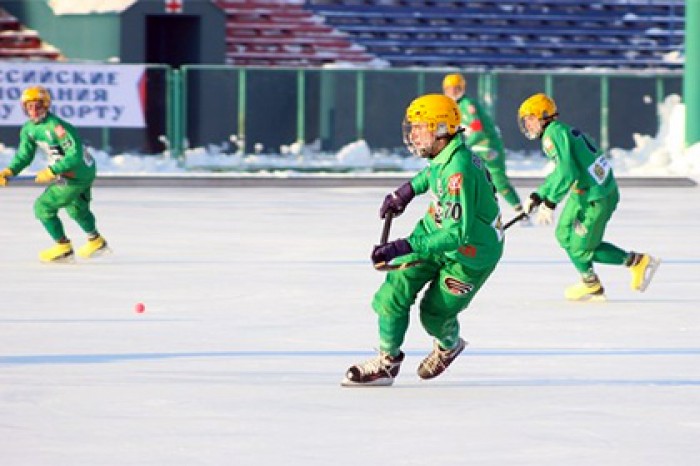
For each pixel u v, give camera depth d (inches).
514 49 3484.3
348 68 2719.0
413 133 708.0
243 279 1205.1
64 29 2955.2
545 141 1061.8
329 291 1133.7
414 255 716.0
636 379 770.8
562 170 1051.3
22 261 1323.8
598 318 1003.3
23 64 2431.1
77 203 1311.5
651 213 1865.2
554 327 960.9
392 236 1551.4
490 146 1699.1
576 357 842.2
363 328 950.4
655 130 2824.8
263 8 3287.4
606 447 607.8
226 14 3134.8
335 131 2728.8
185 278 1210.0
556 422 658.2
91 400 703.1
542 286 1175.0
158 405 692.1
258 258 1357.0
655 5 3604.8
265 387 740.7
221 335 917.8
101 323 965.8
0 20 3006.9
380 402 703.1
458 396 720.3
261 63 3257.9
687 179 2402.8
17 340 893.8
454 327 748.0
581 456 591.2
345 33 3358.8
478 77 2736.2
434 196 712.4
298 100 2709.2
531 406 695.1
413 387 745.0
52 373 779.4
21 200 1989.4
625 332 941.8
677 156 2635.3
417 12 3435.0
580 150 1060.5
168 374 776.9
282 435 627.5
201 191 2197.3
